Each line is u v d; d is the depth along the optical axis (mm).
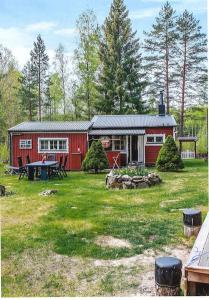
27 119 40062
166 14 31250
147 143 21562
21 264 5637
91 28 32812
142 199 10445
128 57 34406
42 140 21172
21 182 15250
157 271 4352
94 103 34406
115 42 34156
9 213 9008
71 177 16781
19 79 39562
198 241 5016
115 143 21406
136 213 8602
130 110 33906
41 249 6254
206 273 4031
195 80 31312
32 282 5039
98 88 34094
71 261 5734
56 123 22734
